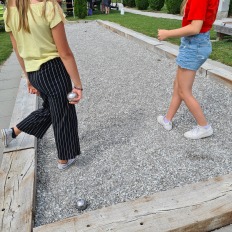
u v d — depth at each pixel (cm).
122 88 478
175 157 282
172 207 207
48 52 213
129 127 346
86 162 284
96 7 1886
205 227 200
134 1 1956
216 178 233
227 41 718
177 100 312
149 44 695
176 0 1357
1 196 226
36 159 286
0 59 725
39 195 245
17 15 198
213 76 462
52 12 193
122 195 238
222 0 1124
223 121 342
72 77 218
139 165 274
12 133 276
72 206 231
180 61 274
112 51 731
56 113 236
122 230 192
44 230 195
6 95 486
